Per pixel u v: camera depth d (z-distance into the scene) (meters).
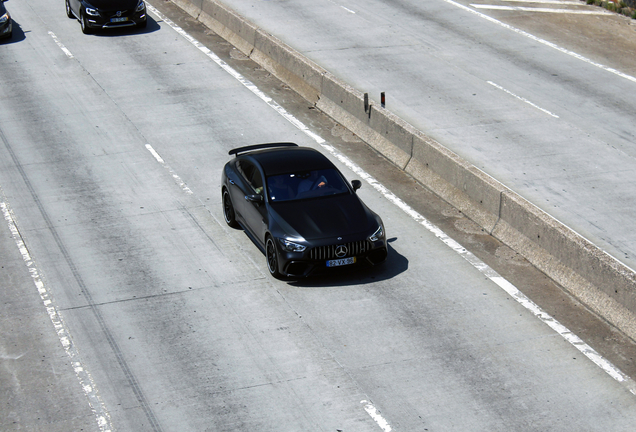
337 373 12.82
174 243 17.41
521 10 38.00
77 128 24.28
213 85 28.20
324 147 23.06
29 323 14.34
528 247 16.80
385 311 14.70
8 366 13.09
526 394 12.29
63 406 12.06
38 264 16.50
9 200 19.58
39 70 29.50
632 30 35.06
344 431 11.45
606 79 29.02
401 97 26.66
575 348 13.57
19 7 38.03
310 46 31.92
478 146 22.80
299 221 15.73
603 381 12.64
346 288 15.55
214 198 19.77
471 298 15.20
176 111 25.69
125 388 12.48
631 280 14.00
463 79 28.64
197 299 15.12
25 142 23.22
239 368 12.98
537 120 24.94
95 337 13.88
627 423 11.63
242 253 16.97
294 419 11.72
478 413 11.84
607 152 22.58
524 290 15.53
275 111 25.91
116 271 16.19
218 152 22.56
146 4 38.56
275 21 35.41
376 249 15.69
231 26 33.22
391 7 38.38
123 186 20.38
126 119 24.98
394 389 12.41
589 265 15.03
